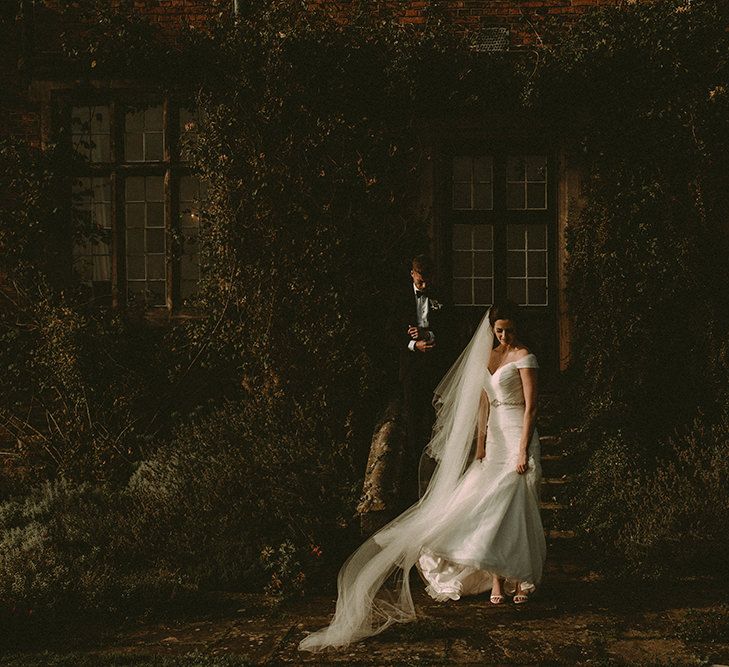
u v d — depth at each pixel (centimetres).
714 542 603
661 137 855
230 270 838
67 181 888
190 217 914
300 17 839
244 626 514
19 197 880
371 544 561
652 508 648
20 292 863
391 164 866
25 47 890
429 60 812
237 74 836
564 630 489
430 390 732
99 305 912
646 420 802
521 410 552
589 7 848
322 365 831
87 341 840
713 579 584
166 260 911
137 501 716
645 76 823
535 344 924
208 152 838
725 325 831
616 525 654
